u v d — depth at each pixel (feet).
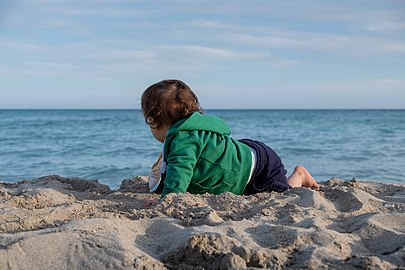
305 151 46.01
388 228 9.34
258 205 11.56
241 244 8.03
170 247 8.43
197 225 9.73
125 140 63.41
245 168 13.17
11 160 39.34
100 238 8.25
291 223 9.68
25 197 12.65
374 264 7.05
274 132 85.56
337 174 30.76
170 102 13.08
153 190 13.53
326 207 11.80
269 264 7.59
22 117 197.16
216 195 12.41
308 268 7.25
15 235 8.59
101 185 16.44
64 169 33.53
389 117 201.26
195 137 12.72
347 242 8.58
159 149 48.85
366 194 13.14
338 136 71.36
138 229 9.43
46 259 7.77
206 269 7.63
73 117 195.93
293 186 14.69
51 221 10.24
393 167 33.50
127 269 7.48
